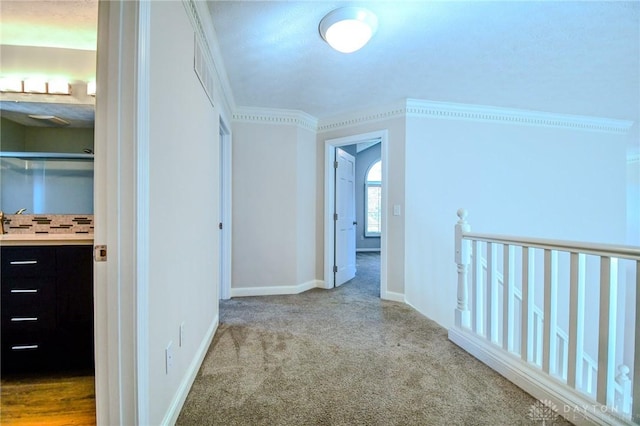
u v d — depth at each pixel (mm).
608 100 3322
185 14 1563
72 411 1493
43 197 2330
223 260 3424
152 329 1158
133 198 1026
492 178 3639
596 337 3613
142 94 1047
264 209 3609
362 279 4461
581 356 1482
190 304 1695
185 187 1593
